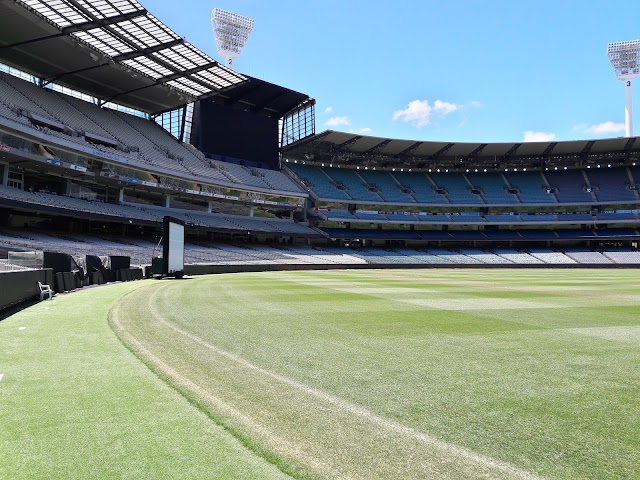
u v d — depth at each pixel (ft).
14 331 30.48
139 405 16.25
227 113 210.18
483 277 119.55
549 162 257.34
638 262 220.02
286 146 228.22
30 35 124.67
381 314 42.83
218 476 11.32
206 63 149.38
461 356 25.50
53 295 53.62
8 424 14.44
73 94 168.14
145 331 31.65
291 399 17.65
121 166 151.84
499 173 267.39
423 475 11.73
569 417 16.07
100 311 40.63
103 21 119.14
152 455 12.40
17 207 111.65
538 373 21.95
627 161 255.91
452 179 263.29
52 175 143.13
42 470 11.57
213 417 15.25
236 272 140.26
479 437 14.25
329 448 13.21
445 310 46.26
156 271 99.19
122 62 145.69
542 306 50.67
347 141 225.35
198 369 21.83
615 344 29.17
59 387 18.22
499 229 249.55
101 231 156.66
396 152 243.60
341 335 31.78
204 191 183.01
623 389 19.43
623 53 261.85
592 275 135.74
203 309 45.39
